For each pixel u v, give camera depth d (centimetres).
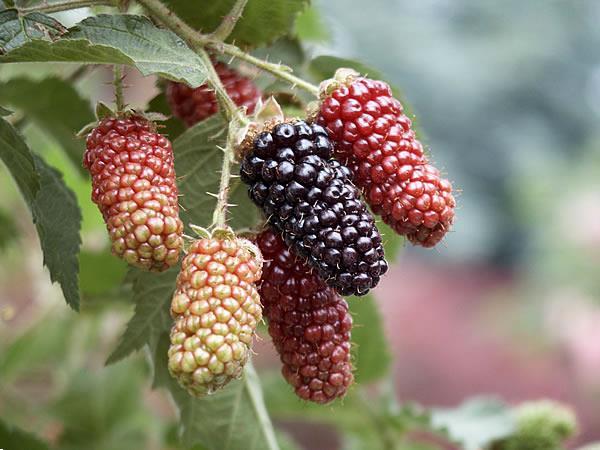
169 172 23
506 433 35
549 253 91
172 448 38
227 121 25
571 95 121
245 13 26
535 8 122
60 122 32
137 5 26
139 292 26
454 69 117
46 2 24
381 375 34
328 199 23
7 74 34
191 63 23
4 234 36
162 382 27
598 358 87
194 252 23
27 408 38
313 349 24
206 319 22
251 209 26
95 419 38
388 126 24
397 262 29
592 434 85
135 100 38
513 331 94
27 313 40
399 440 36
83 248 34
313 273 24
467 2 122
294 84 25
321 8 33
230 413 29
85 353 39
